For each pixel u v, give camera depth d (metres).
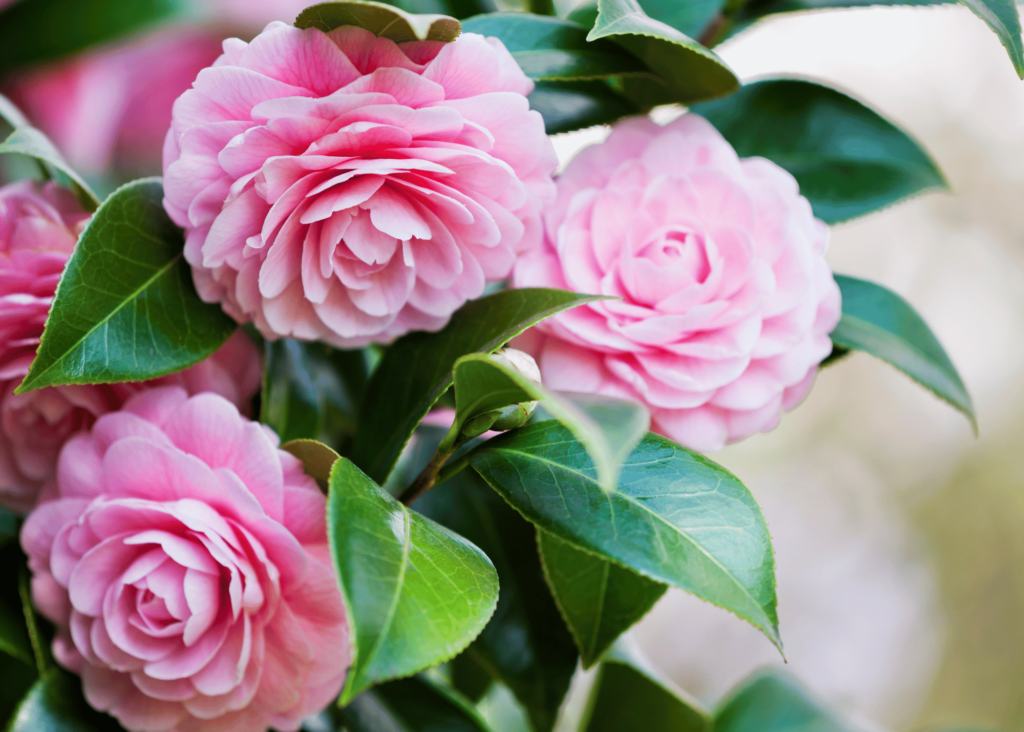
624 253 0.53
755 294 0.53
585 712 0.63
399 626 0.46
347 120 0.49
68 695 0.53
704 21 0.60
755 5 0.60
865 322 0.58
